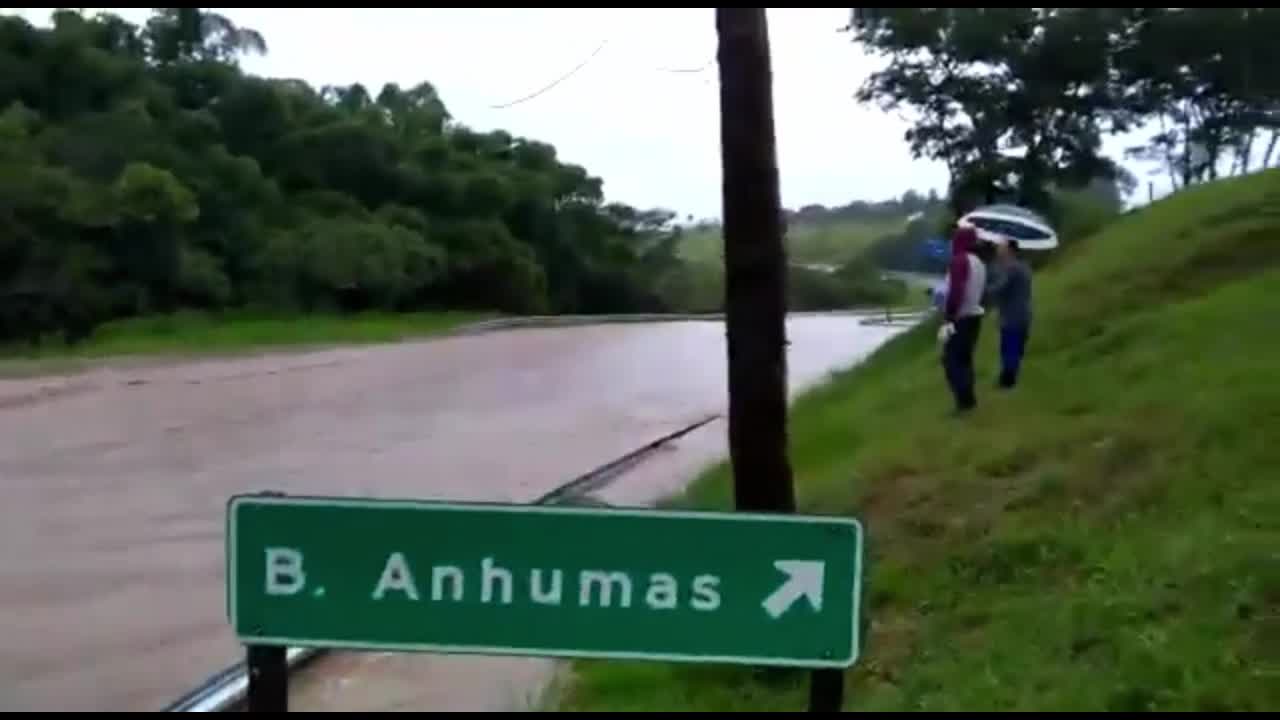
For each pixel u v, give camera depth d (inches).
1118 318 632.4
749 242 256.8
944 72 1194.0
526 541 169.2
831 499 391.5
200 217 2087.8
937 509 351.3
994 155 1220.5
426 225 2736.2
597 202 3371.1
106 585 386.0
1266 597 242.2
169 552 430.0
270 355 1393.9
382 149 2800.2
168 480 576.7
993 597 281.3
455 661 304.0
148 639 331.9
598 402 951.0
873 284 3609.7
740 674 256.2
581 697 262.8
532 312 2910.9
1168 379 433.7
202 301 1972.2
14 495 534.6
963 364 497.4
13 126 1814.7
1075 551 293.6
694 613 168.4
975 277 492.7
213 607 362.6
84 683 297.0
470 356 1417.3
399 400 947.3
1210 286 641.0
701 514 167.9
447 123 3398.1
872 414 609.3
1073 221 1181.1
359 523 170.2
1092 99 1180.5
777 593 167.6
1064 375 530.6
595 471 610.9
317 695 280.2
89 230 1769.2
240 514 170.9
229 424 787.4
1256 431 339.0
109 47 2458.2
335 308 2282.2
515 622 169.6
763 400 258.8
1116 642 238.2
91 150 1971.0
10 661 313.3
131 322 1753.2
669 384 1096.2
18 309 1603.1
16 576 395.5
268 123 2610.7
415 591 170.2
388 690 283.0
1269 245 663.8
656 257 3531.0
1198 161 1288.1
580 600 169.2
